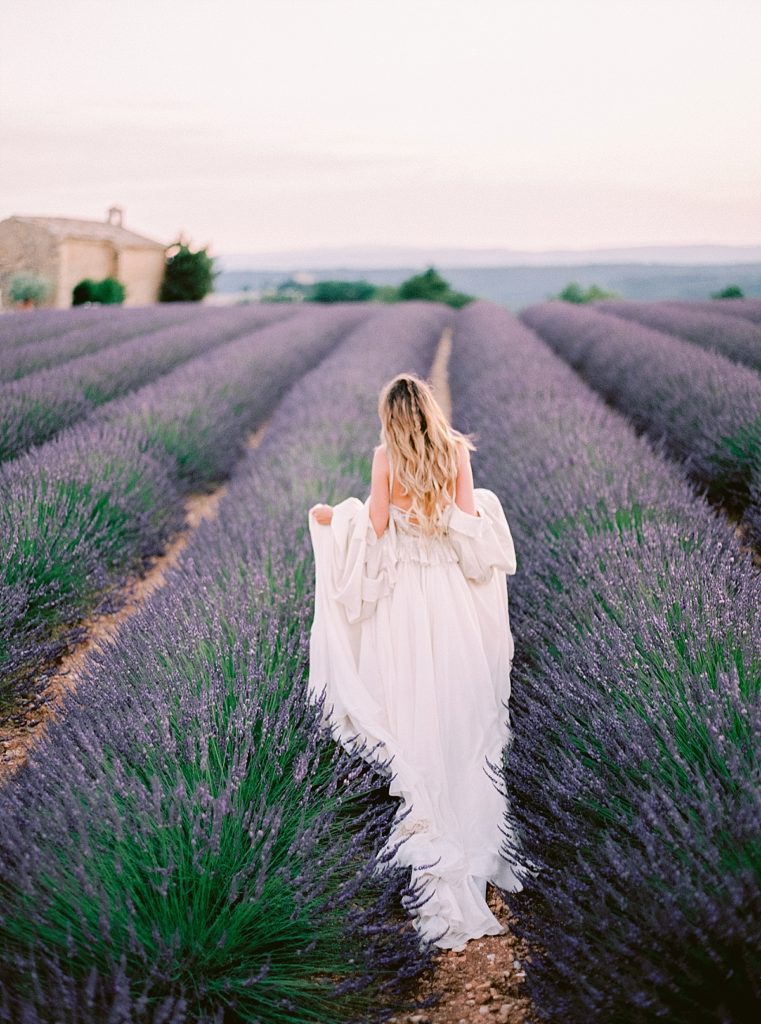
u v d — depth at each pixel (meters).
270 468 5.76
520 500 4.52
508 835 2.24
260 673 2.64
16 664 3.15
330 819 2.13
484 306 32.22
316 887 1.97
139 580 4.70
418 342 15.70
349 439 6.20
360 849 2.21
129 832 1.99
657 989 1.63
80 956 1.76
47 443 5.81
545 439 5.71
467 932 2.12
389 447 2.53
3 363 9.41
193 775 2.17
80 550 3.97
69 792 2.06
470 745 2.51
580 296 40.34
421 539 2.61
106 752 2.36
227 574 3.68
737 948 1.57
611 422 6.42
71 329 14.59
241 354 10.88
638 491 4.24
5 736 3.05
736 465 5.06
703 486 5.57
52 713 3.20
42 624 3.49
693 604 2.75
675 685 2.25
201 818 2.04
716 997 1.59
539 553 3.76
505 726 2.61
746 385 6.09
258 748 2.35
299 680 2.76
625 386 8.65
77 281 28.53
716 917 1.54
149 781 2.16
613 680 2.46
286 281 56.19
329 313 23.05
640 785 2.07
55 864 1.88
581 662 2.69
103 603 4.12
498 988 1.96
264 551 3.72
